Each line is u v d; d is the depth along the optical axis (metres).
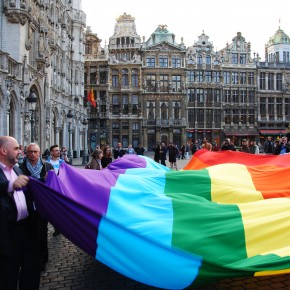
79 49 51.72
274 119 71.94
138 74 67.94
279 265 4.96
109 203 5.47
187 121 68.81
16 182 4.81
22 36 28.08
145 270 4.92
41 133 33.69
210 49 69.88
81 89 53.47
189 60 69.25
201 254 5.05
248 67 70.94
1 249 4.82
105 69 67.75
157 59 68.25
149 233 5.12
